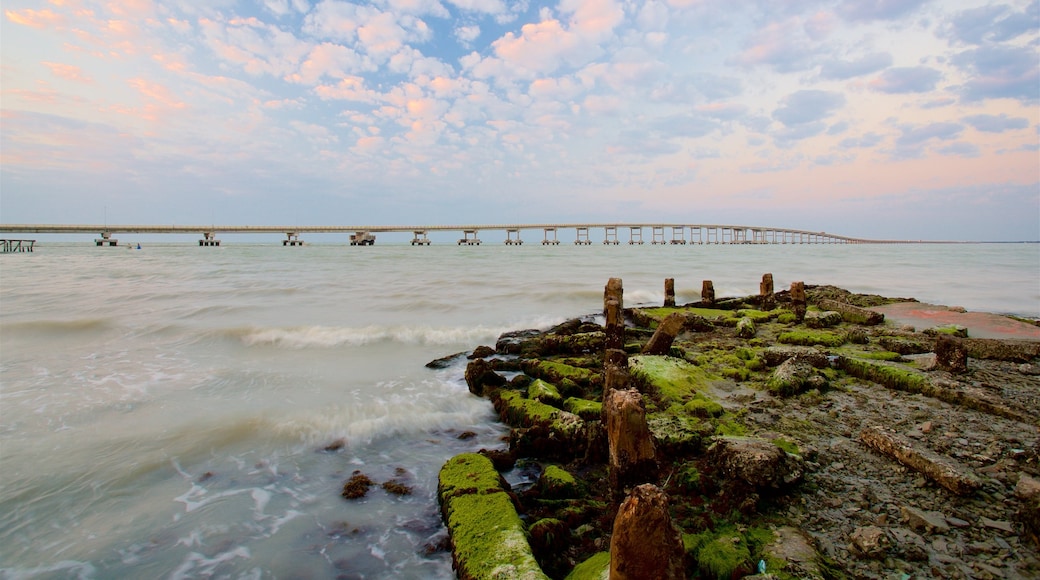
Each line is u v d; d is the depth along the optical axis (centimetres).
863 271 4150
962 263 5225
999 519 484
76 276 3212
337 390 1064
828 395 900
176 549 523
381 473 693
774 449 563
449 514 543
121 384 1075
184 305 2086
